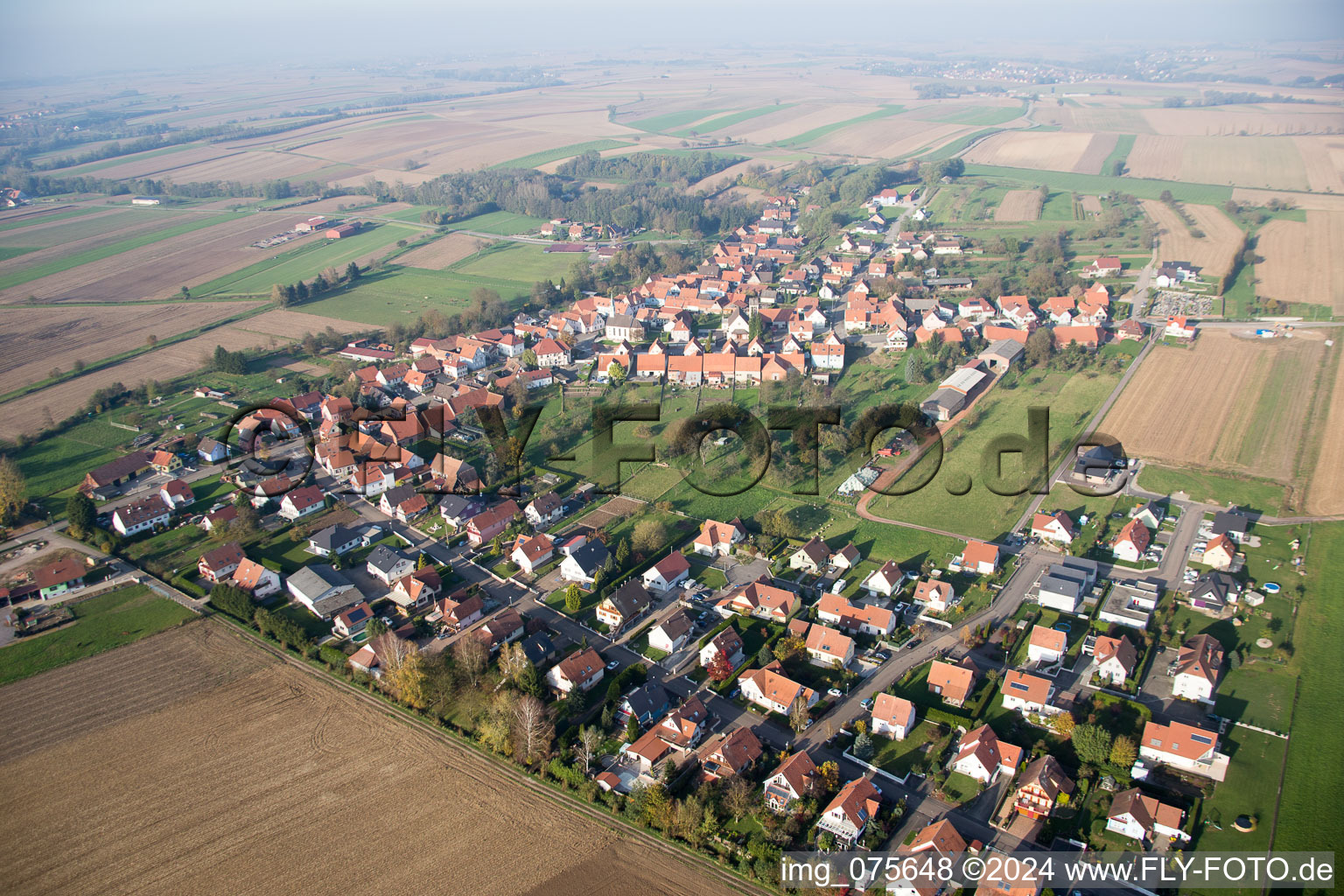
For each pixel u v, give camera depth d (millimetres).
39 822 96938
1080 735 100250
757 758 103125
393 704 114938
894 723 106188
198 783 102000
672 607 134875
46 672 123375
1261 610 124562
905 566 141250
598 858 90812
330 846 92688
